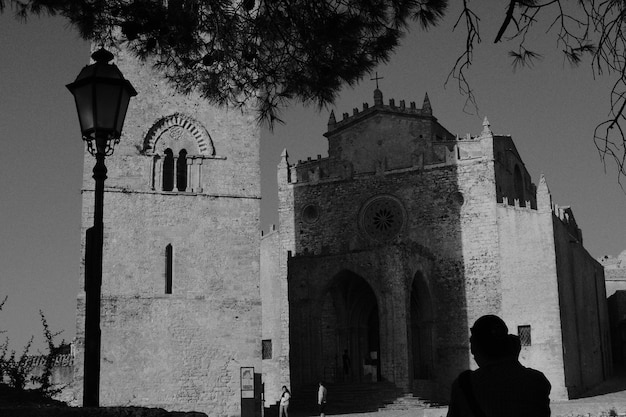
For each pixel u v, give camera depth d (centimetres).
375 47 1608
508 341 722
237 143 4750
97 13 1617
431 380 5806
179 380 4397
